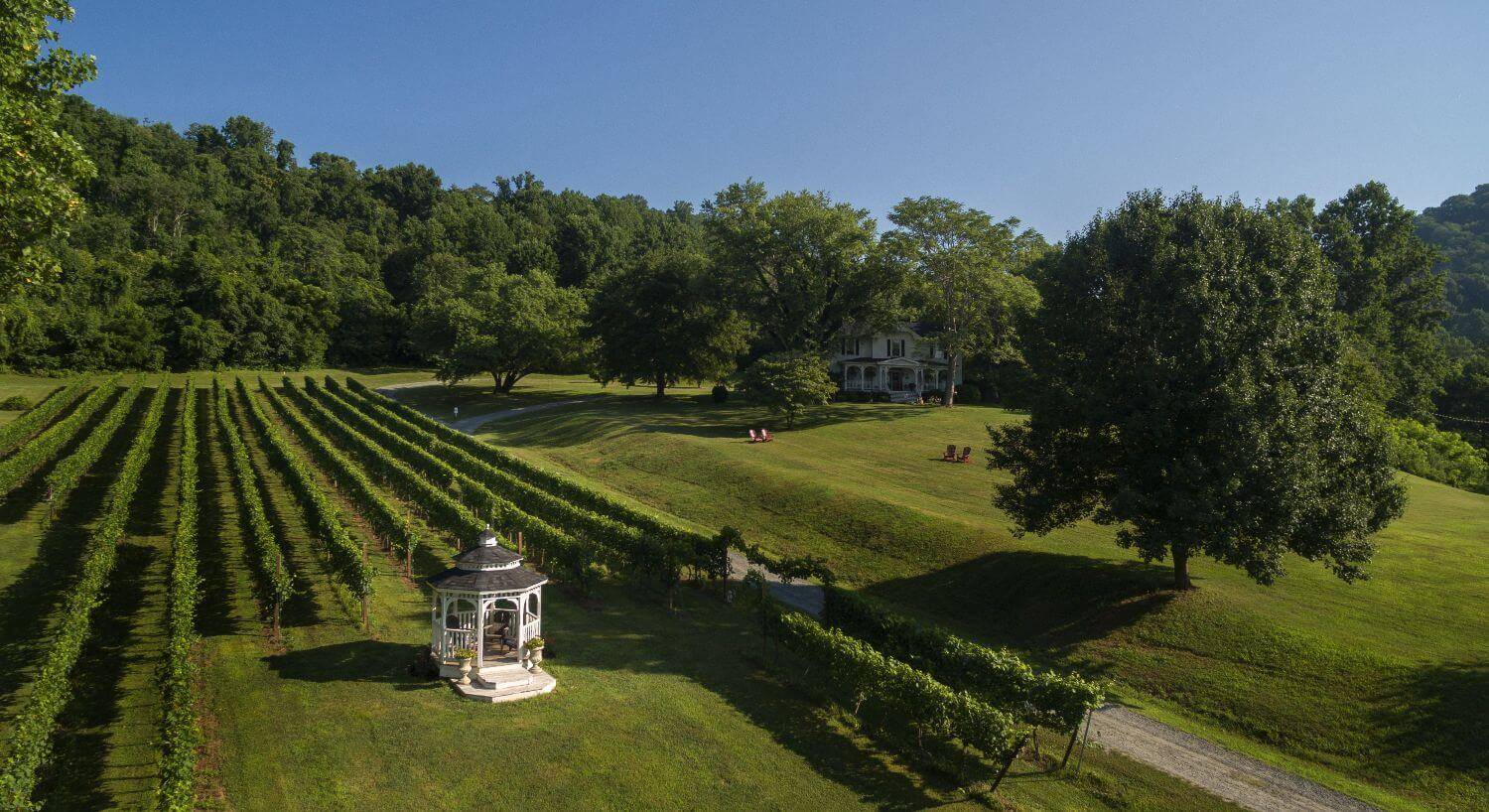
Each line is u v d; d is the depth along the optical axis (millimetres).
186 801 12492
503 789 14930
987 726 16078
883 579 29969
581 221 150625
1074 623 24859
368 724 17125
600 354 73375
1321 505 21734
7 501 33094
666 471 45500
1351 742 18266
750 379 56844
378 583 26359
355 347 110312
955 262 64250
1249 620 22938
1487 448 69875
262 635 21641
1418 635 21703
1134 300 24734
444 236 141250
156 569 26484
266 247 134500
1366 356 42781
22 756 13062
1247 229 24938
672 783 15461
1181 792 16516
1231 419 21250
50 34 19562
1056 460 26031
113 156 127625
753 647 23250
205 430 54219
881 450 49688
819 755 17094
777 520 36219
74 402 60438
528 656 20125
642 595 27594
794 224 64250
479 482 40656
